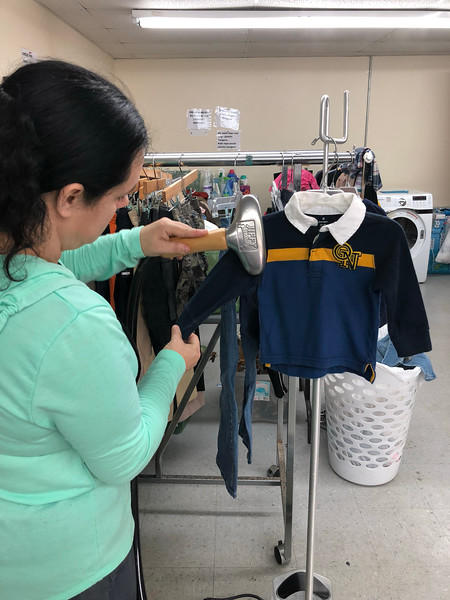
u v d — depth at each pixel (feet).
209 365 10.23
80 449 1.96
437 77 16.17
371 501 6.18
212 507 6.16
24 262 1.82
